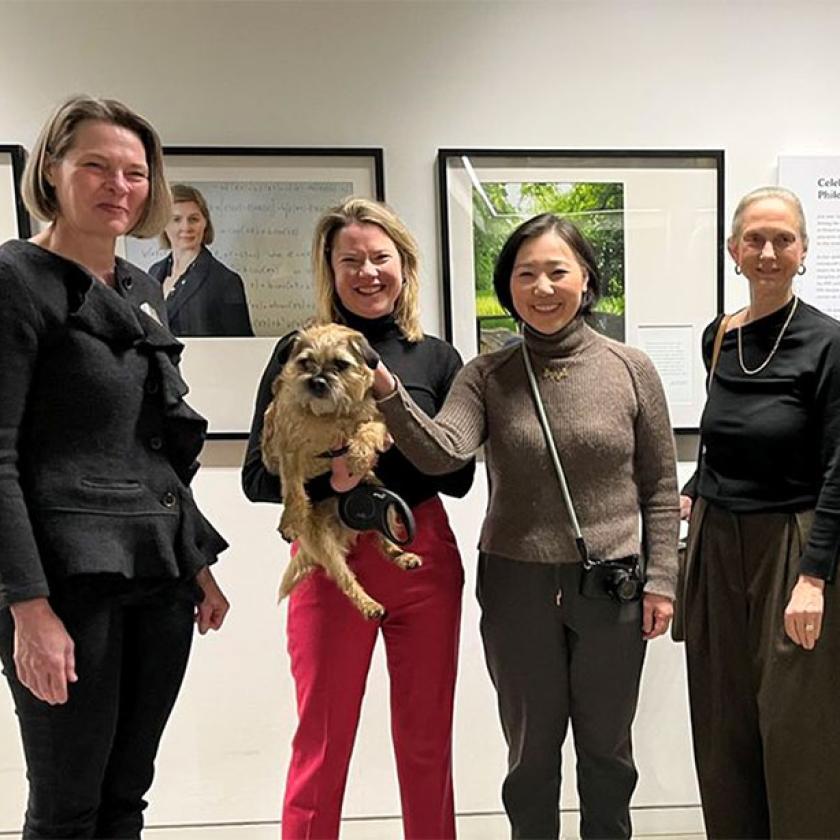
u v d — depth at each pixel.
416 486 1.52
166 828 2.09
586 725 1.52
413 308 1.59
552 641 1.49
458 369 1.63
